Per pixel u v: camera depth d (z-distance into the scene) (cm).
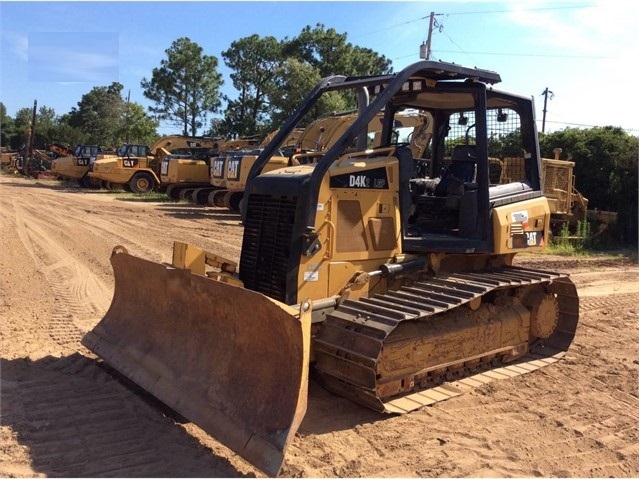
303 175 475
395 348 465
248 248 508
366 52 4538
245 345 410
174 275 476
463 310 543
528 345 621
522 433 443
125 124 6481
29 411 437
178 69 5591
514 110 621
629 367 600
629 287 1059
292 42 4478
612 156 1850
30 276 893
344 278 490
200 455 385
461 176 598
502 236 561
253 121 5091
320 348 463
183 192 2503
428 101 607
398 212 524
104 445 392
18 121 8400
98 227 1527
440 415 466
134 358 495
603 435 446
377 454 399
